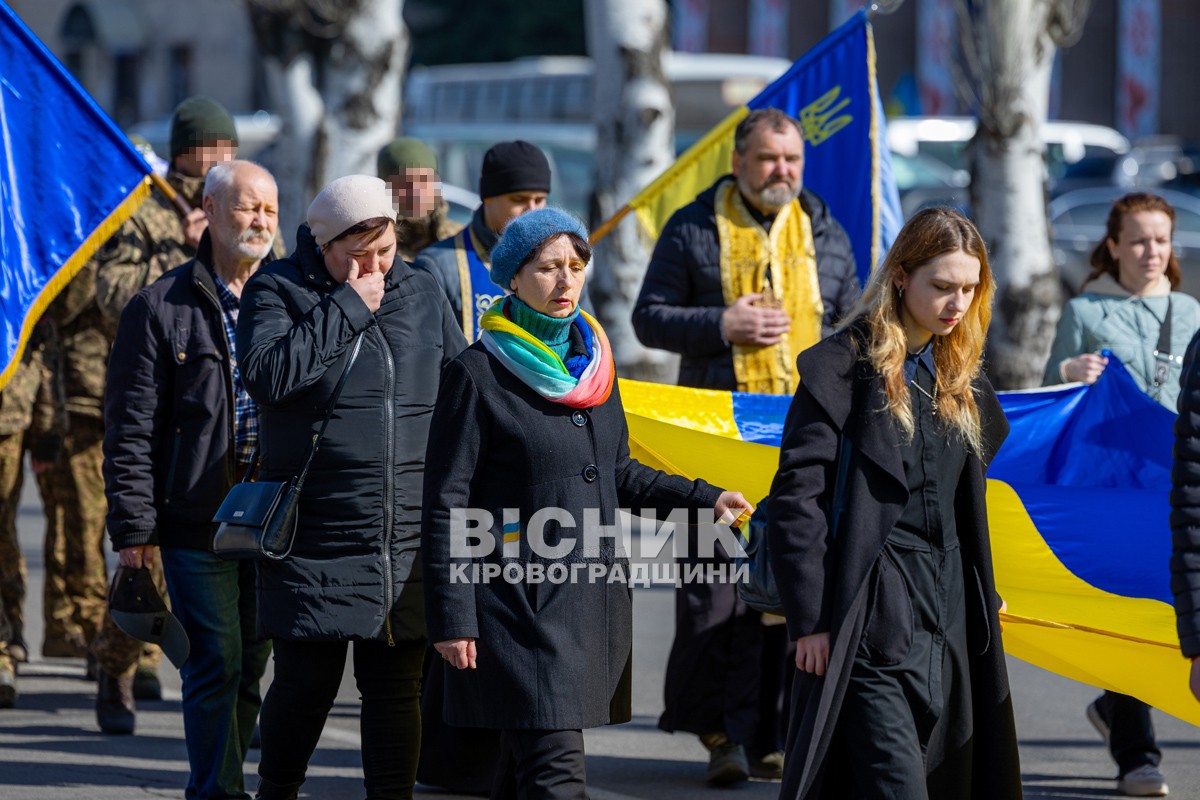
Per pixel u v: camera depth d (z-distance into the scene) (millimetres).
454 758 13883
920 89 95000
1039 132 32750
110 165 14289
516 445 10273
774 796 14141
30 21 115750
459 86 73812
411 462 11195
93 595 17328
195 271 12555
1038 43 32469
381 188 11109
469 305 15102
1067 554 12875
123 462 12250
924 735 9703
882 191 17547
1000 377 32938
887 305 9734
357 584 10969
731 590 14336
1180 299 15469
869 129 17578
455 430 10266
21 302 13891
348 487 10992
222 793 12141
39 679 17906
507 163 15039
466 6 103750
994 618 9867
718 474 13688
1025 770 15219
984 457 10039
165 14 111875
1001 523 13008
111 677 15602
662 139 31859
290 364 10602
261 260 12914
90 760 14609
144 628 12141
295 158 34344
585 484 10383
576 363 10531
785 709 14570
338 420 10992
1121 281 15570
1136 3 98875
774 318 14438
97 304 16219
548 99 70062
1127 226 15367
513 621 10211
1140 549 12836
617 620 10531
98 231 14203
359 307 10875
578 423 10398
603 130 31969
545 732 10195
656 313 14969
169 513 12328
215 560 12375
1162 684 12375
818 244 15125
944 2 94062
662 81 31875
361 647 11383
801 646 9555
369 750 11336
